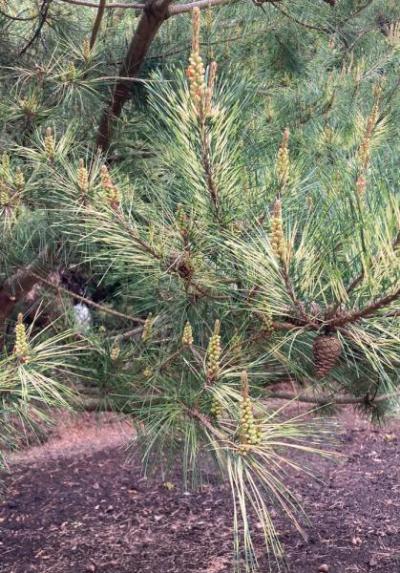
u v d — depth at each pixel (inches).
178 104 68.9
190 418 74.7
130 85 109.7
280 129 106.8
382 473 232.1
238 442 64.6
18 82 104.3
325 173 79.4
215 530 191.9
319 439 79.6
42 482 220.1
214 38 115.5
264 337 73.2
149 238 71.0
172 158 75.2
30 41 111.8
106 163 107.2
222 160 66.0
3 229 91.0
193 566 172.6
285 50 125.4
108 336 101.7
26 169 93.8
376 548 182.4
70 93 99.9
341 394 111.5
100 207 72.4
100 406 95.2
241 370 74.3
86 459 237.3
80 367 91.8
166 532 191.8
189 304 78.4
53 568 172.2
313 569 170.4
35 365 75.5
